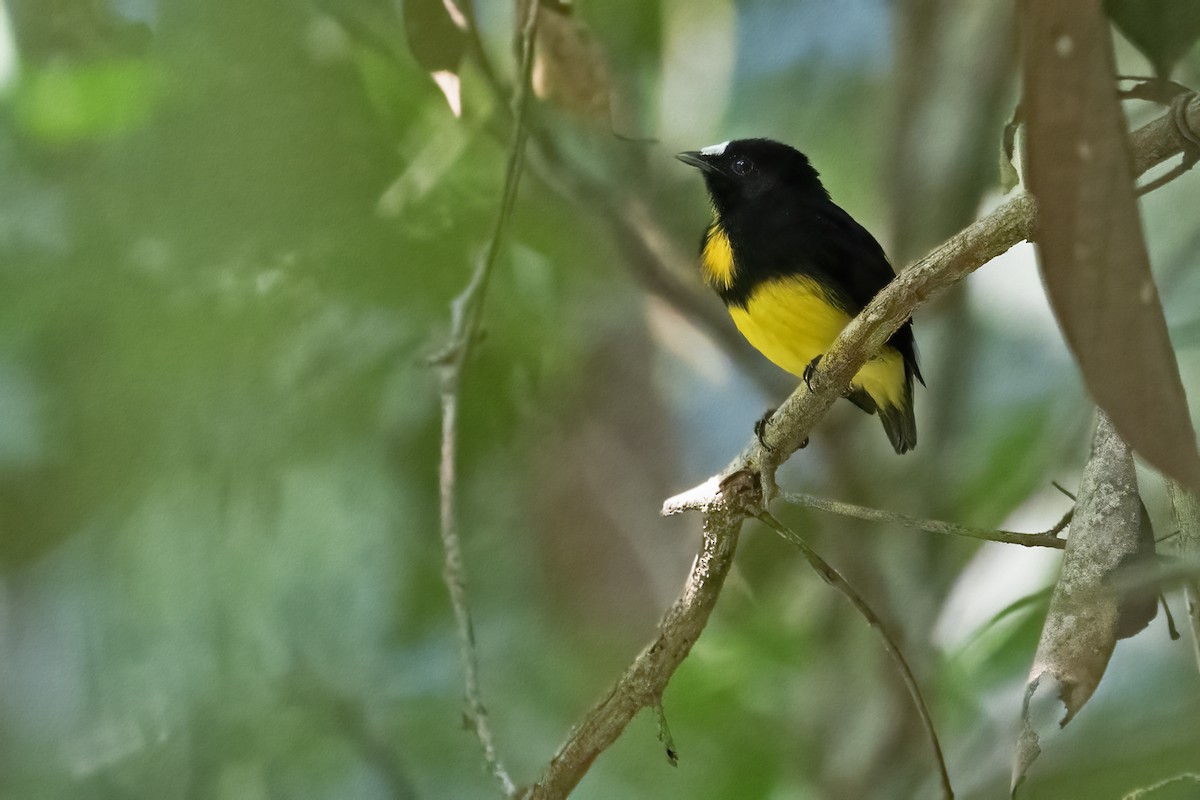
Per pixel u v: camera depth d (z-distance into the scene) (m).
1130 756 8.43
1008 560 10.63
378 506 10.68
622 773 10.52
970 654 10.27
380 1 9.04
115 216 8.52
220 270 8.76
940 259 5.23
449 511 6.98
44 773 10.55
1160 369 3.07
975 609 10.62
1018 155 5.82
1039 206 3.12
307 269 8.88
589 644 11.01
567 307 10.55
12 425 9.40
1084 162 3.08
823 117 12.56
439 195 9.30
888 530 11.30
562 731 10.88
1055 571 10.20
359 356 9.66
